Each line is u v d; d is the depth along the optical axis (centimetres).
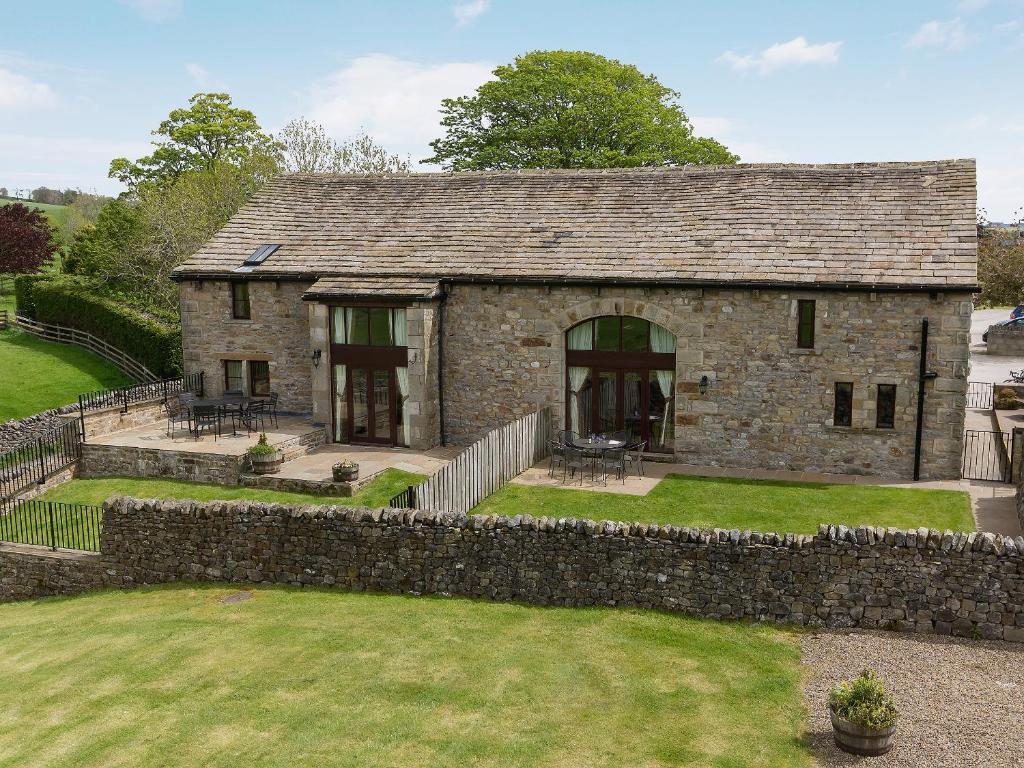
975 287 1733
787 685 977
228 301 2428
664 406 2056
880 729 809
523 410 2136
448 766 827
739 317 1923
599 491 1792
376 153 4706
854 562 1103
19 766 876
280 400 2444
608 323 2067
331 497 1850
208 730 926
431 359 2139
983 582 1057
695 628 1141
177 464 2014
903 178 2100
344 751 863
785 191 2148
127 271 3738
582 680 1003
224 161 4616
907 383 1833
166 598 1391
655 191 2292
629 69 4266
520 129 3925
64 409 2541
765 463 1959
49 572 1587
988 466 1941
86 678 1082
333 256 2325
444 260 2195
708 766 815
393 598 1308
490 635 1141
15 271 4656
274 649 1129
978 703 909
